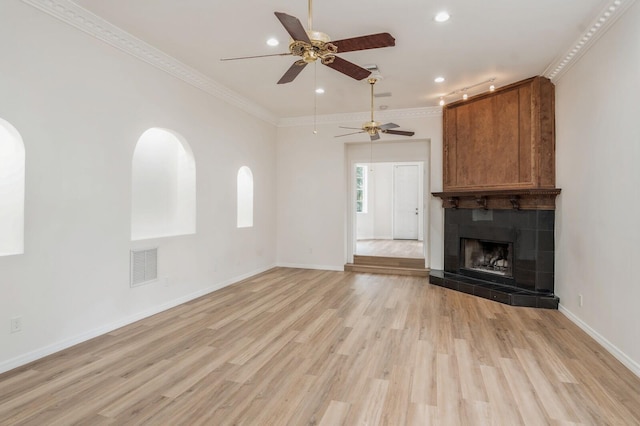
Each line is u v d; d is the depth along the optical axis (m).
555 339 3.37
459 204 5.84
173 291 4.43
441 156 6.22
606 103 3.18
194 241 4.78
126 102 3.72
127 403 2.27
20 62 2.77
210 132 5.09
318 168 7.00
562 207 4.29
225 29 3.52
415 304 4.57
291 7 3.10
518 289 4.78
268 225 6.90
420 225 10.24
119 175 3.65
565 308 4.14
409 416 2.13
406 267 6.75
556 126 4.49
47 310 2.98
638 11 2.67
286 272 6.66
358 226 10.57
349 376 2.64
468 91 5.34
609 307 3.09
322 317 4.04
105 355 2.99
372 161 6.91
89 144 3.33
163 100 4.21
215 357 2.97
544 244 4.58
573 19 3.26
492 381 2.56
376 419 2.10
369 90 5.34
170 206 4.78
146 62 3.96
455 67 4.42
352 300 4.75
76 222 3.22
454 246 5.91
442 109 6.14
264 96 5.67
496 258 5.71
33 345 2.88
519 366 2.80
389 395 2.38
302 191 7.10
